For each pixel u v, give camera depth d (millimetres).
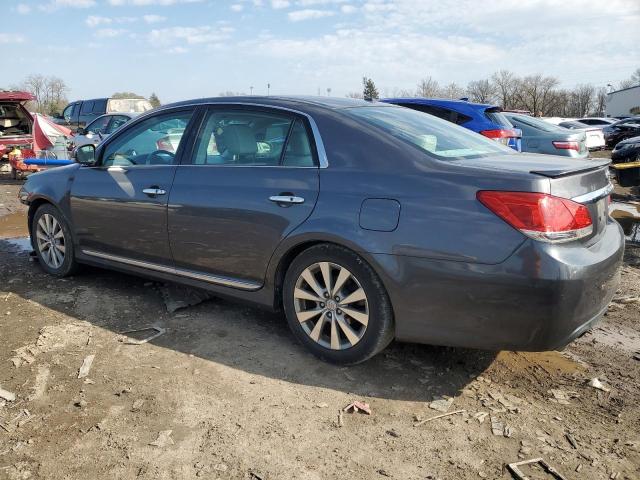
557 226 2740
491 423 2852
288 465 2500
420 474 2461
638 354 3654
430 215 2947
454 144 3518
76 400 2984
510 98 82188
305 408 2959
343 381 3240
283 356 3537
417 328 3066
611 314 4336
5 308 4250
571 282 2713
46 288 4719
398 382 3244
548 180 2775
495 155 3492
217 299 4492
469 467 2512
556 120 23750
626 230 7703
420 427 2811
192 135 4055
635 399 3100
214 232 3756
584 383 3273
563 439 2729
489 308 2840
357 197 3172
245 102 3885
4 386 3117
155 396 3041
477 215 2842
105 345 3650
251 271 3656
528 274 2715
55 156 12359
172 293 4562
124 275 5113
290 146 3564
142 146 4375
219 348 3637
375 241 3070
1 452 2557
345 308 3297
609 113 75062
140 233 4215
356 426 2807
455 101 8617
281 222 3422
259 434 2721
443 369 3404
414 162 3127
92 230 4586
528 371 3406
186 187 3906
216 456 2551
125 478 2398
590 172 3078
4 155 13062
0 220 7961
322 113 3539
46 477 2398
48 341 3680
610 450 2646
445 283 2914
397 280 3031
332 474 2449
